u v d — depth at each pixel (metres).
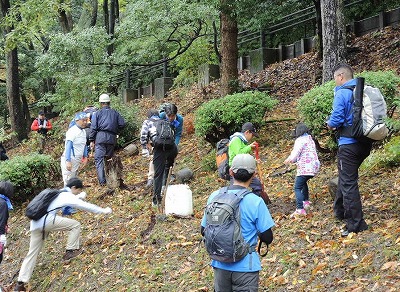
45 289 8.30
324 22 10.95
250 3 14.52
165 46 19.66
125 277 7.42
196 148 12.55
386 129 5.86
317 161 7.29
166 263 7.34
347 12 17.67
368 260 5.66
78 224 8.66
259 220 4.41
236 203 4.42
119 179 11.07
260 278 6.15
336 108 5.99
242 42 20.20
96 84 17.00
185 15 14.74
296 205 7.66
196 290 6.37
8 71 21.59
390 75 8.89
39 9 15.85
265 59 18.19
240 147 7.15
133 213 9.55
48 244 9.56
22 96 26.50
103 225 9.45
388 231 6.05
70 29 26.30
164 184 9.65
